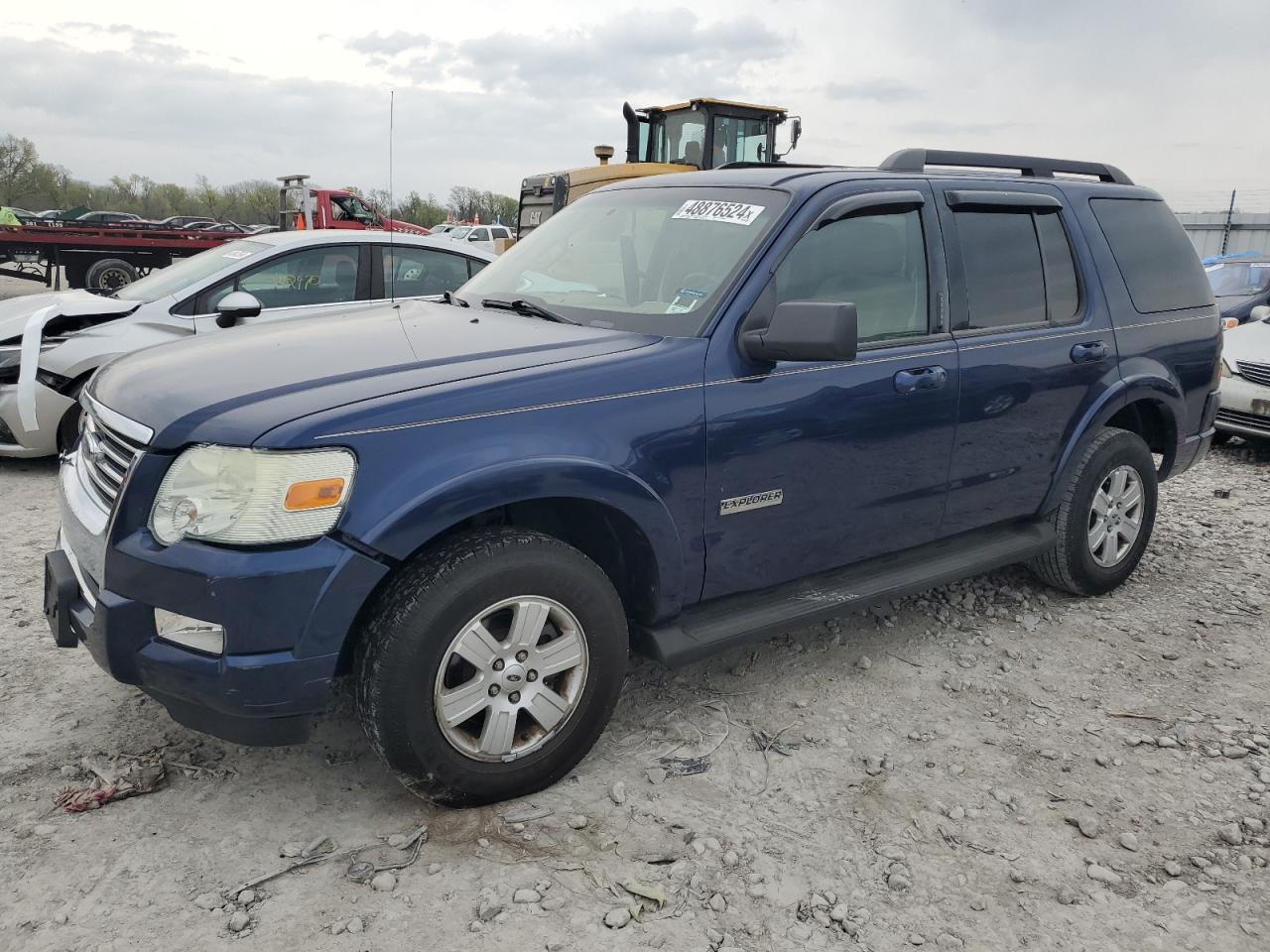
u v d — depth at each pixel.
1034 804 3.03
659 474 3.01
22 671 3.63
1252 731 3.51
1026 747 3.38
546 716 2.90
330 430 2.51
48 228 17.59
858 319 3.56
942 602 4.64
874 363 3.54
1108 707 3.68
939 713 3.60
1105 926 2.51
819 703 3.63
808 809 2.96
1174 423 4.86
